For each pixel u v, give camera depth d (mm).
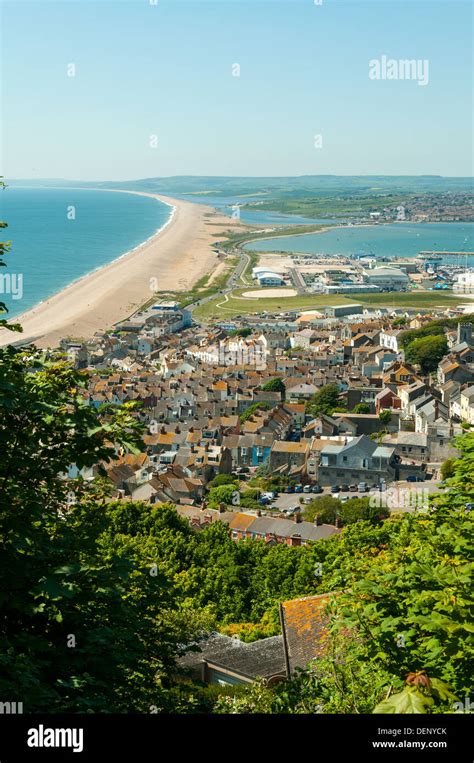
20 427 30688
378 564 38406
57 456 30906
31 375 33312
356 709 30469
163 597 34812
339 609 31797
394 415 179500
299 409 191750
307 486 148500
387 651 28344
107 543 77438
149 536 87625
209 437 171375
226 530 98500
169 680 34781
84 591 30516
